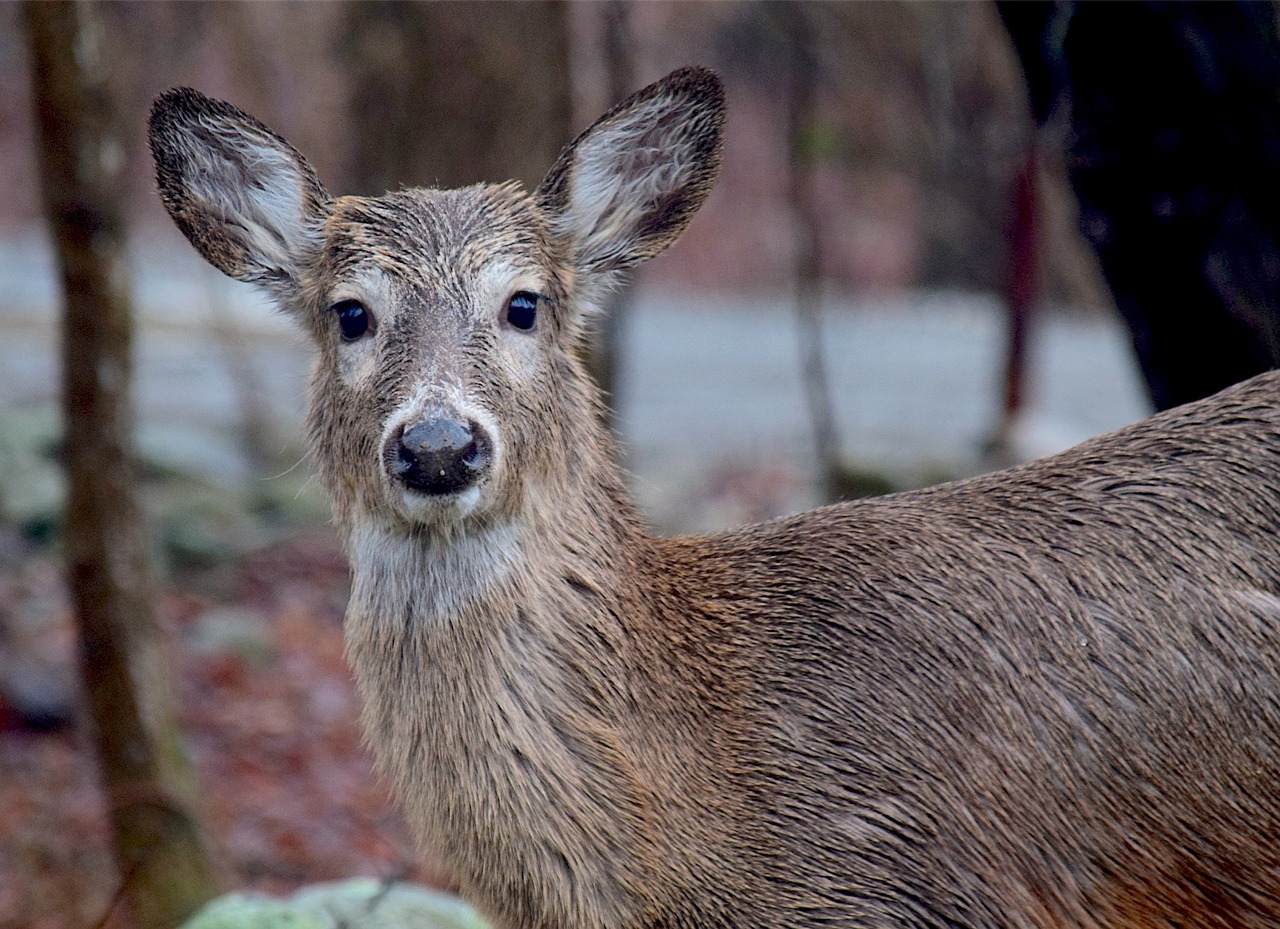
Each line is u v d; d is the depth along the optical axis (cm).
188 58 2958
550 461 857
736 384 3253
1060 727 830
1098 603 842
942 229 4597
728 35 4459
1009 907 831
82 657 1454
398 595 849
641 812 821
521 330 865
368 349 858
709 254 5066
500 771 828
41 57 1368
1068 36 1105
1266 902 835
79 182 1388
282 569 2348
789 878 831
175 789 1469
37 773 1814
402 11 1852
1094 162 1134
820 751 842
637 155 938
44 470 2369
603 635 842
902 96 3512
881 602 868
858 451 2380
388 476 811
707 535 946
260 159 929
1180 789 825
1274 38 1077
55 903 1582
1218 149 1091
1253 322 1116
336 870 1661
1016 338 2373
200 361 2969
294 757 1897
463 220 870
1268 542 838
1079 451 904
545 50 1803
